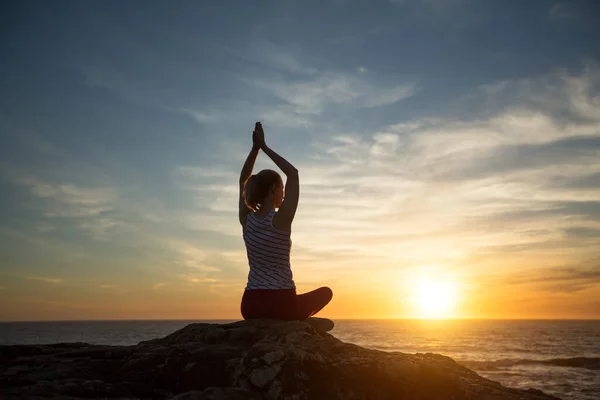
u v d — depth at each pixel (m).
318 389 3.79
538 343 106.56
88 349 4.79
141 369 4.18
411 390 4.11
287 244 4.80
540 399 4.68
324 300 5.11
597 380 40.72
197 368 4.16
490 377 42.84
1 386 3.75
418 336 144.50
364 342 110.06
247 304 4.86
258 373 3.77
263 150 4.98
